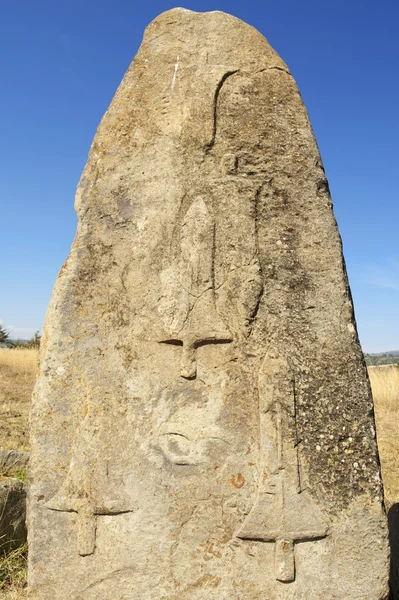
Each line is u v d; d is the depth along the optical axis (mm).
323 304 3168
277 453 3029
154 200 3230
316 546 3002
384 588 2988
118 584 2967
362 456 3053
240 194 3240
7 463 5293
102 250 3188
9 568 3602
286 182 3273
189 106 3318
